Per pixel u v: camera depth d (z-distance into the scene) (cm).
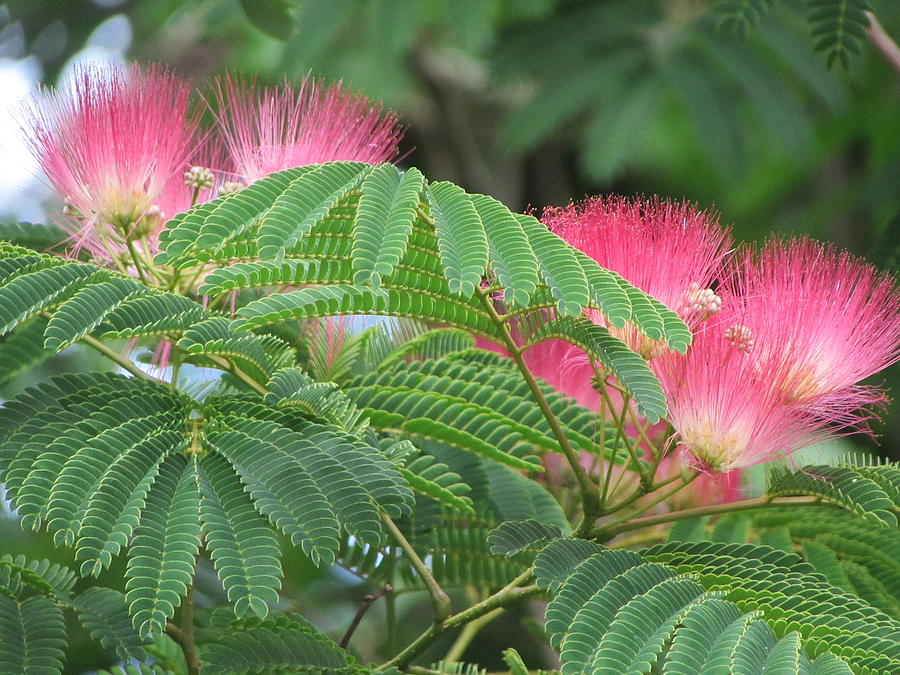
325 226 146
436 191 146
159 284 152
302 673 150
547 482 159
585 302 144
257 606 143
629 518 150
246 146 154
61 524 143
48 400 147
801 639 144
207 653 149
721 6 159
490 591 157
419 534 156
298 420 147
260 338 152
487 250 144
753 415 149
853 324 150
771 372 149
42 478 144
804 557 153
